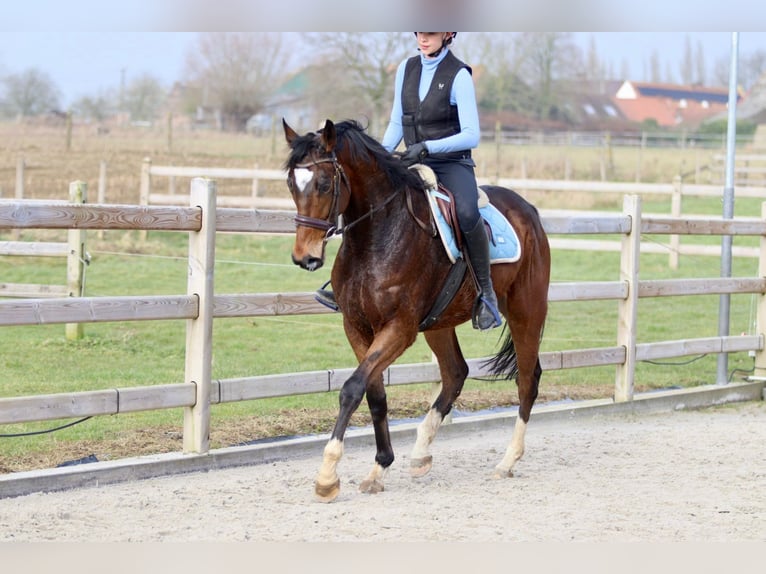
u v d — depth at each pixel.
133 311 6.68
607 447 8.20
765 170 33.50
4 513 5.76
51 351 11.40
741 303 17.16
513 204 7.54
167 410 8.98
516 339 7.46
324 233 5.83
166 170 20.73
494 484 6.88
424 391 10.21
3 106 59.53
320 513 5.94
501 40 60.25
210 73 56.38
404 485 6.83
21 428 8.01
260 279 16.67
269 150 40.16
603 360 9.59
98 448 7.42
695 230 10.28
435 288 6.54
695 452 8.00
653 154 47.28
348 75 43.56
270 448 7.42
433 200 6.51
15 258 17.45
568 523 5.82
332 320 14.45
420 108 6.88
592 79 88.19
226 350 11.86
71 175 27.16
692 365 12.45
